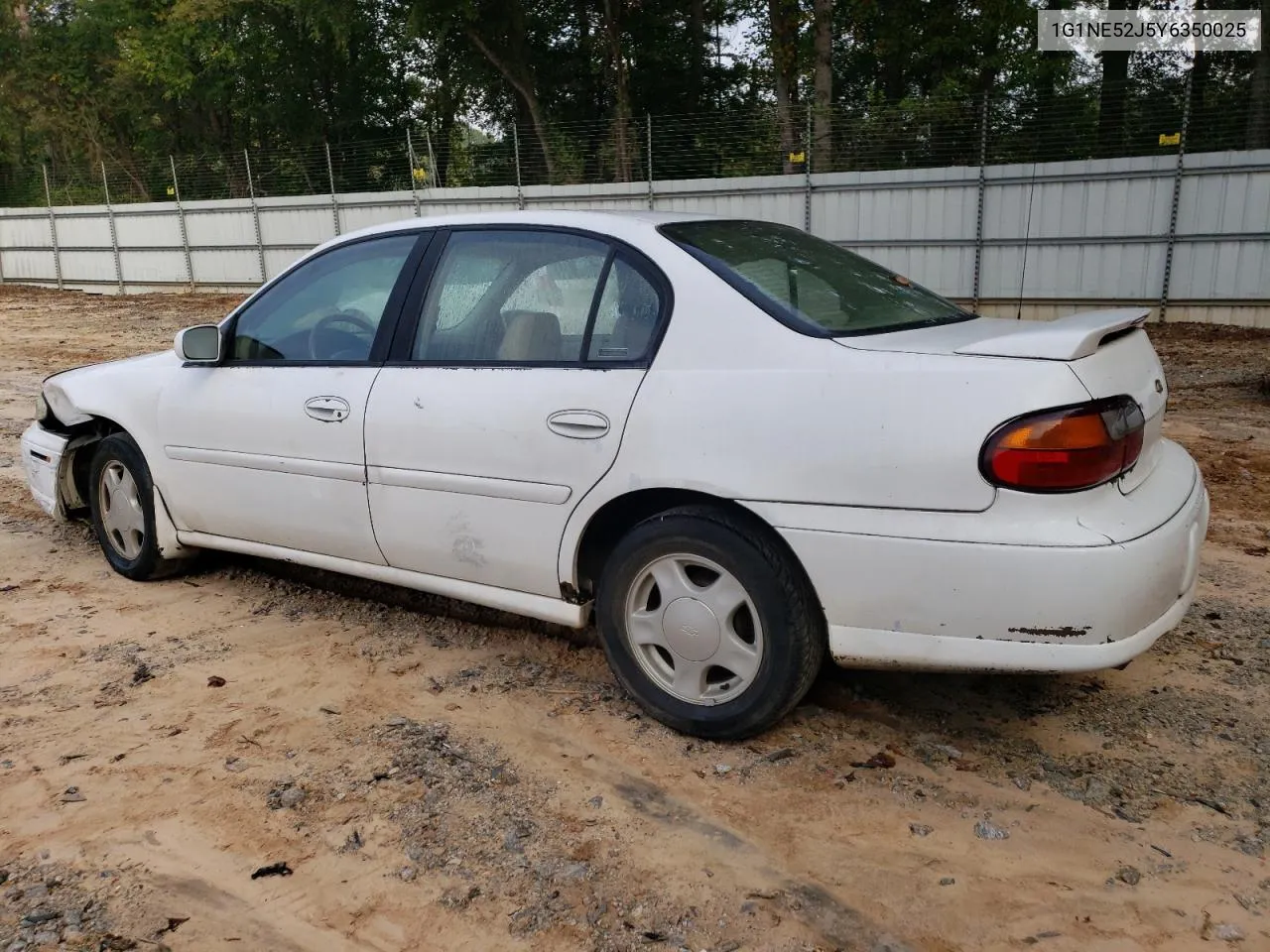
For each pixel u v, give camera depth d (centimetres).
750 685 311
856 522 283
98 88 3738
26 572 497
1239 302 1602
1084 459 266
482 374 352
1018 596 267
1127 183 1630
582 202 2117
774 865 265
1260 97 1614
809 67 2648
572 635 415
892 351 288
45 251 2917
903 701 352
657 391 312
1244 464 704
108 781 306
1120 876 260
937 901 251
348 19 2862
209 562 507
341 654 398
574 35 3097
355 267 403
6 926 244
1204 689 358
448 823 285
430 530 367
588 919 246
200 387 433
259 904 253
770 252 355
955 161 1820
